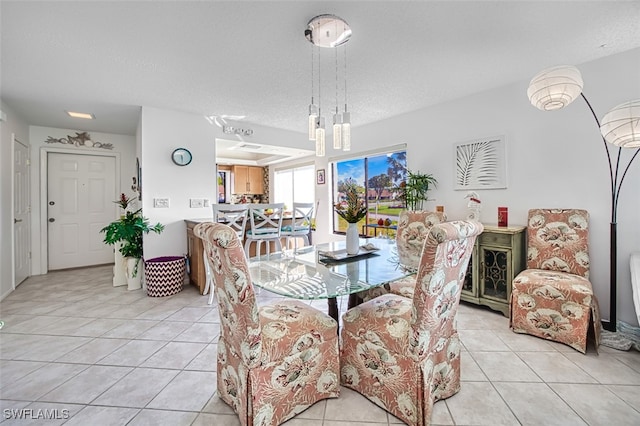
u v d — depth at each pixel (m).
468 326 2.42
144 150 3.38
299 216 4.13
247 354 1.28
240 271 1.22
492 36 1.99
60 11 1.66
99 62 2.29
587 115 2.41
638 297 1.84
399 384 1.40
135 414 1.46
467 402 1.52
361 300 2.31
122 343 2.18
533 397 1.55
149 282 3.23
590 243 2.41
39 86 2.77
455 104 3.24
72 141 4.43
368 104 3.38
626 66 2.21
